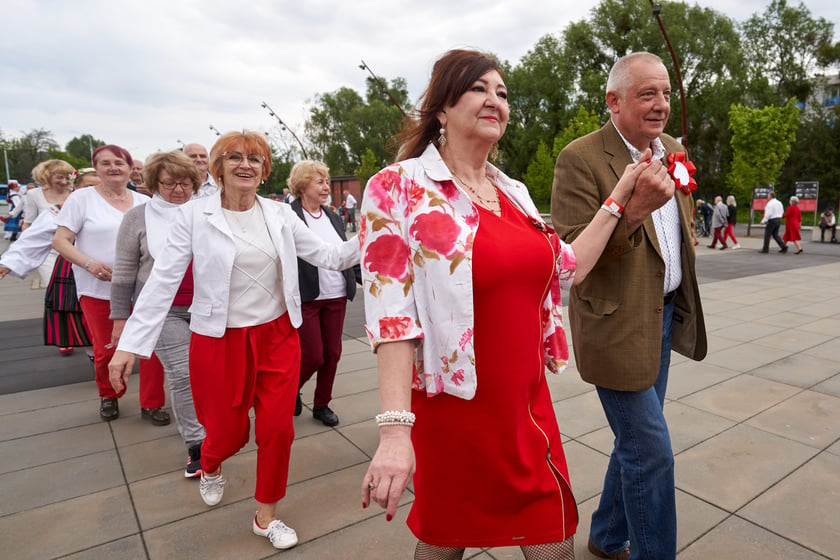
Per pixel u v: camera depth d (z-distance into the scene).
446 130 1.41
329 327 3.61
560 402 3.92
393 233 1.25
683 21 32.38
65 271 4.31
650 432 1.81
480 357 1.32
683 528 2.41
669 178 1.58
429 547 1.49
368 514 2.63
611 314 1.80
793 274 10.29
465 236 1.27
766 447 3.17
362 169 39.78
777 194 33.91
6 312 7.68
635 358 1.78
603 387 1.84
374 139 56.22
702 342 1.98
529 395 1.42
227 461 3.20
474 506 1.39
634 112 1.85
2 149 65.88
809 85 36.19
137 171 6.26
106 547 2.38
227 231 2.34
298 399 3.84
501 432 1.35
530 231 1.43
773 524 2.43
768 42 37.78
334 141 60.50
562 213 1.90
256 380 2.40
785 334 5.74
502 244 1.31
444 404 1.34
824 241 17.81
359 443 3.40
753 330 5.94
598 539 2.20
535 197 31.36
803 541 2.30
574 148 1.92
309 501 2.75
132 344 2.26
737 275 10.28
